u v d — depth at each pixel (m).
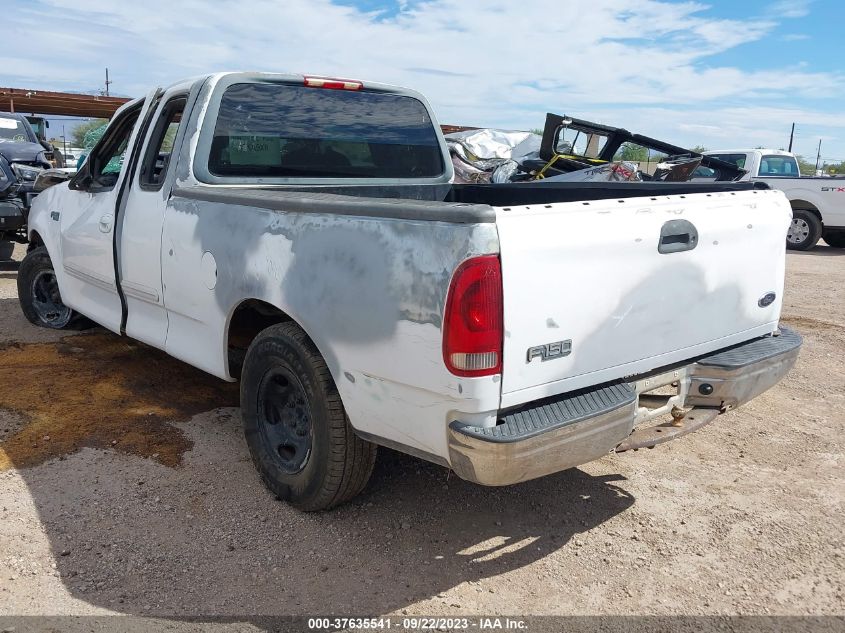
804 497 3.77
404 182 4.80
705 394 3.34
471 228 2.50
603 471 4.02
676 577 3.07
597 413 2.75
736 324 3.46
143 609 2.76
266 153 4.17
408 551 3.19
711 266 3.23
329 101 4.42
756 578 3.07
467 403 2.57
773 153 15.22
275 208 3.26
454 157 11.66
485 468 2.59
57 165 15.48
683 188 4.14
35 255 6.04
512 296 2.55
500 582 3.00
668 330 3.12
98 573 2.96
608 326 2.87
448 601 2.87
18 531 3.22
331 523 3.39
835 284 10.09
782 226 3.58
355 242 2.85
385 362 2.78
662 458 4.21
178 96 4.23
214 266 3.61
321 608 2.80
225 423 4.44
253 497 3.59
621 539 3.35
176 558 3.08
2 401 4.61
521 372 2.63
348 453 3.18
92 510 3.42
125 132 5.00
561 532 3.39
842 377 5.75
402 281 2.67
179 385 5.03
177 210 3.91
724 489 3.84
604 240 2.78
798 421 4.81
